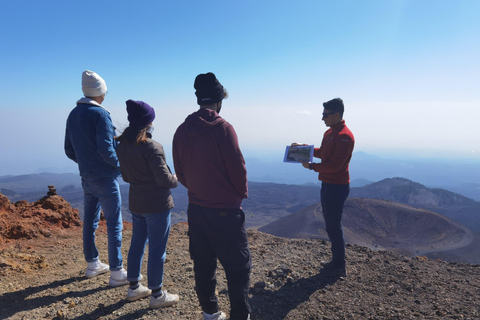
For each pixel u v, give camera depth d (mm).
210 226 2373
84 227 3883
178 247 5281
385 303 3369
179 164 2623
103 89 3600
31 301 3195
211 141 2299
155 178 2922
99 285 3662
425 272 4277
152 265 3057
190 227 2549
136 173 2971
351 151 3910
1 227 5383
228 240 2369
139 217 3242
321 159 4133
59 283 3693
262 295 3512
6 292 3385
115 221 3631
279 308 3242
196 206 2447
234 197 2387
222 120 2342
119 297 3340
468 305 3273
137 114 2910
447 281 3969
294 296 3514
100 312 2996
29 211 6223
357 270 4332
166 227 3158
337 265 4090
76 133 3398
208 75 2406
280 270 4160
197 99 2486
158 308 3084
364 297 3514
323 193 4148
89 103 3449
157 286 3076
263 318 3025
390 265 4527
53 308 3047
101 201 3572
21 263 4273
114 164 3371
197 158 2350
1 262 4055
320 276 4090
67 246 5324
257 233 6363
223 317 2775
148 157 2879
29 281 3744
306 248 5305
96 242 5621
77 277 3922
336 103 3869
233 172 2312
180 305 3164
